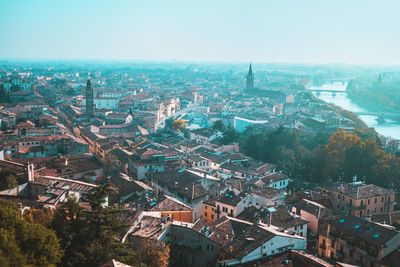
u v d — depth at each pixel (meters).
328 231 127.31
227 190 156.12
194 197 155.00
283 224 127.75
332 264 101.62
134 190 159.25
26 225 75.25
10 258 63.78
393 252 110.31
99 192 92.12
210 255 106.44
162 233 110.44
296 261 103.44
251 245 102.62
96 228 88.25
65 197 125.00
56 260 74.44
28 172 139.00
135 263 88.75
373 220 147.12
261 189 167.25
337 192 178.25
